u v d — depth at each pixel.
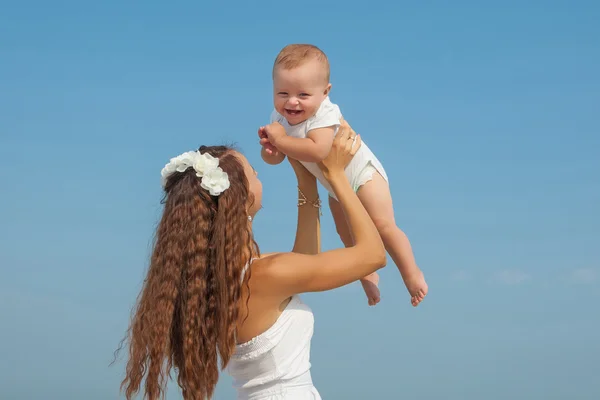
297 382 2.90
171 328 2.90
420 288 3.67
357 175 3.54
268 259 2.88
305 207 3.41
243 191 2.96
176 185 2.98
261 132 3.34
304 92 3.30
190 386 2.81
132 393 2.91
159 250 2.94
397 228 3.65
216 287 2.85
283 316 2.91
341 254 2.86
